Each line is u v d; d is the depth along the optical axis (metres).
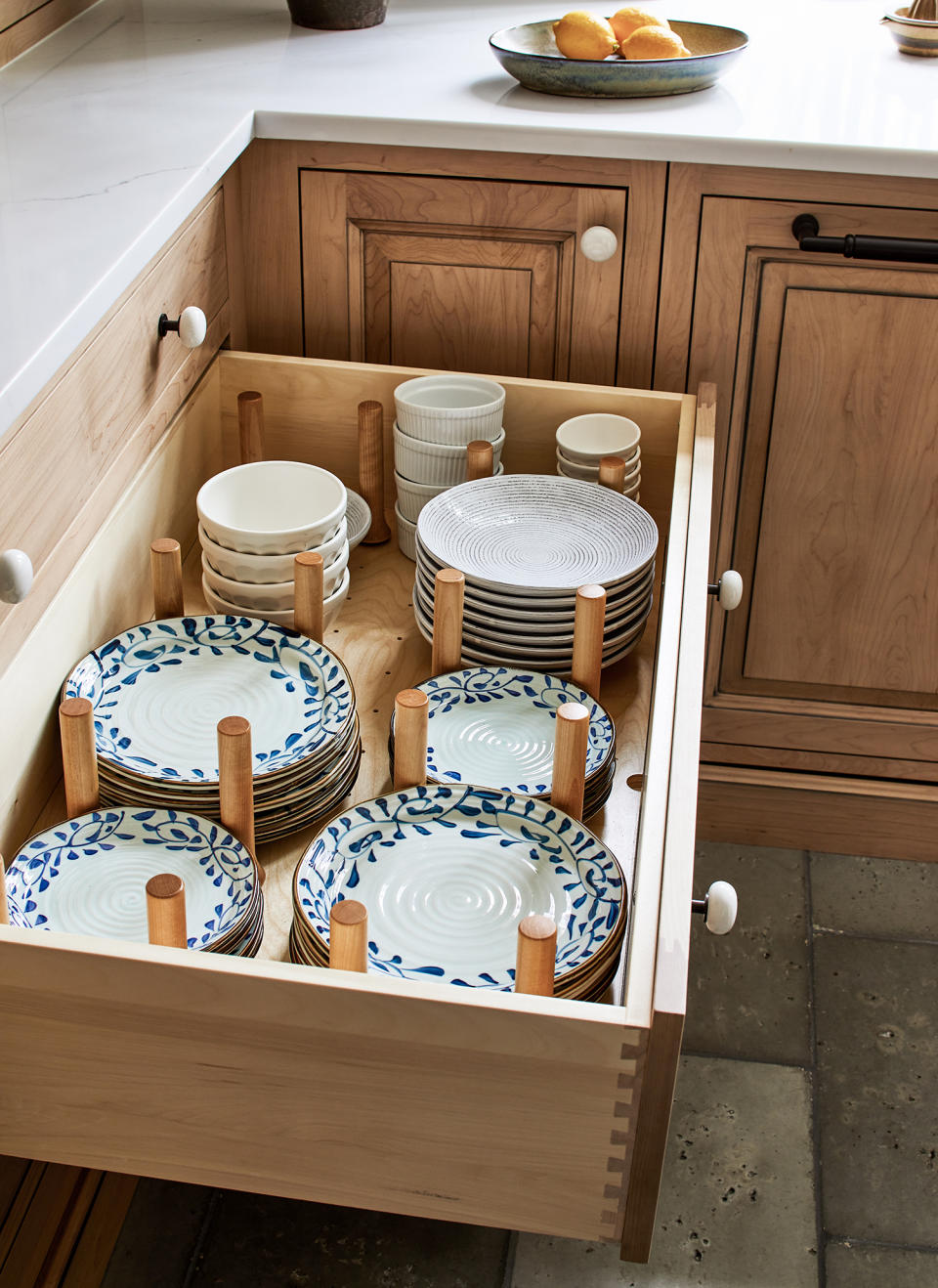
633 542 1.35
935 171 1.43
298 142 1.58
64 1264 1.31
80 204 1.23
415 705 1.07
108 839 1.07
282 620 1.31
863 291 1.56
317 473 1.39
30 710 1.11
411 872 1.05
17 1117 0.93
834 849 1.95
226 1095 0.88
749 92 1.62
